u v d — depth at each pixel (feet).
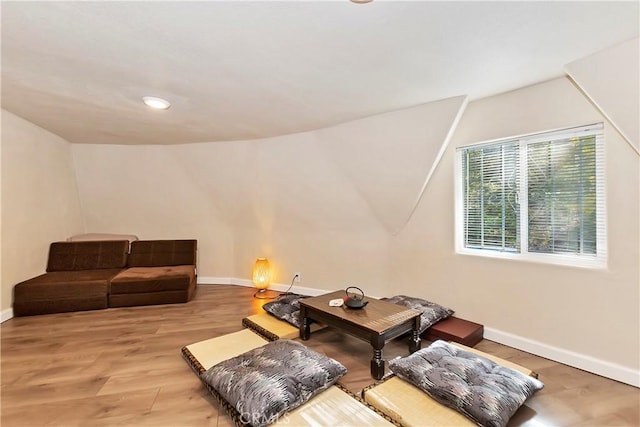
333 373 5.43
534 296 7.41
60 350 7.63
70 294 10.43
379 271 11.13
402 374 5.51
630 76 5.35
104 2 4.10
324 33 4.82
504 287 7.93
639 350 6.03
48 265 11.75
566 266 6.91
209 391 5.77
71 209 13.24
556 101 6.88
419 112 8.23
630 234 6.10
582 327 6.71
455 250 8.98
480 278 8.41
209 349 7.17
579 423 5.07
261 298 12.30
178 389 6.02
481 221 8.67
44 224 11.53
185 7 4.19
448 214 9.07
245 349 7.17
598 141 6.61
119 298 10.98
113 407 5.47
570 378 6.35
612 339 6.33
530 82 6.93
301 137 10.85
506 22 4.54
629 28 4.72
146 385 6.14
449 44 5.16
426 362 5.62
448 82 6.77
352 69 6.07
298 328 8.56
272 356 5.81
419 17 4.40
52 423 5.08
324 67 5.98
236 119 9.30
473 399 4.63
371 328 6.49
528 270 7.50
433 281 9.53
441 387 4.95
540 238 7.56
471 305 8.61
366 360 7.25
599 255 6.68
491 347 7.78
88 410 5.39
